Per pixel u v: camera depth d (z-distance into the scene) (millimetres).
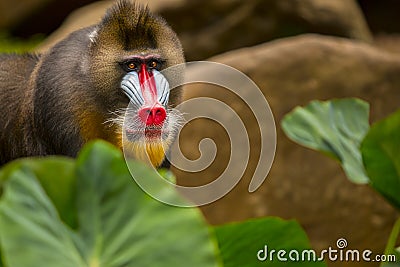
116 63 7934
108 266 3516
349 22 19234
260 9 18609
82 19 18297
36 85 8508
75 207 3559
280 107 12977
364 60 13445
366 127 6684
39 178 3514
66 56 8359
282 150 12688
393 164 5773
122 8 8070
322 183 12633
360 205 12594
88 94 8055
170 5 18406
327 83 13242
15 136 8836
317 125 6602
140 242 3553
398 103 13297
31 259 3328
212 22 18672
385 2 26391
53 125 8336
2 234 3289
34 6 23656
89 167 3602
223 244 4559
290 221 4480
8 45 22000
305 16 18688
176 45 8164
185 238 3543
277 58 13266
